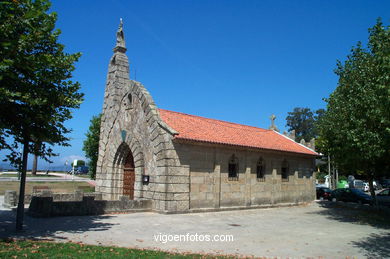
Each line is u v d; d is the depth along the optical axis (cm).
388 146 1773
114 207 1903
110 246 1077
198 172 2123
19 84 1215
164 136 2019
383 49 1445
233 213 2175
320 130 2536
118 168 2506
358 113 1925
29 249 952
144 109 2189
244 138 2612
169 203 1939
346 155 2217
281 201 2764
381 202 3128
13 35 1196
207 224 1677
